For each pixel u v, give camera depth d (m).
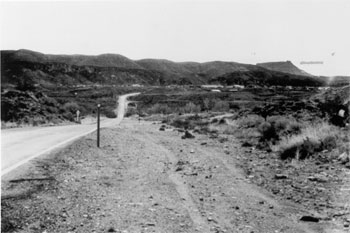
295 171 10.88
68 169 11.19
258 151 15.12
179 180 10.04
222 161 13.04
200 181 9.94
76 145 16.83
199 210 7.40
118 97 137.12
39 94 49.56
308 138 13.41
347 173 10.02
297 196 8.40
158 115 71.62
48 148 15.55
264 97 121.94
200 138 21.23
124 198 8.14
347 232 6.23
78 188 8.90
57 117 46.00
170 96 132.50
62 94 129.25
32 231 6.10
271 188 9.18
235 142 18.58
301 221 6.85
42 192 8.37
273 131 17.66
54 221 6.57
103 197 8.18
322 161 11.73
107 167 11.76
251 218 6.98
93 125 39.25
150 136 23.00
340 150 12.41
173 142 19.34
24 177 9.73
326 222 6.77
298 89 154.00
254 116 30.52
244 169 11.52
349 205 7.52
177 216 7.00
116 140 19.83
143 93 149.88
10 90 44.50
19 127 31.70
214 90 159.38
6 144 17.08
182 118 45.72
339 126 17.34
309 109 27.20
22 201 7.61
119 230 6.22
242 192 8.83
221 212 7.31
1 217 6.54
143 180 9.97
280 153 13.64
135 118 71.56
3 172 10.27
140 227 6.38
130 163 12.61
